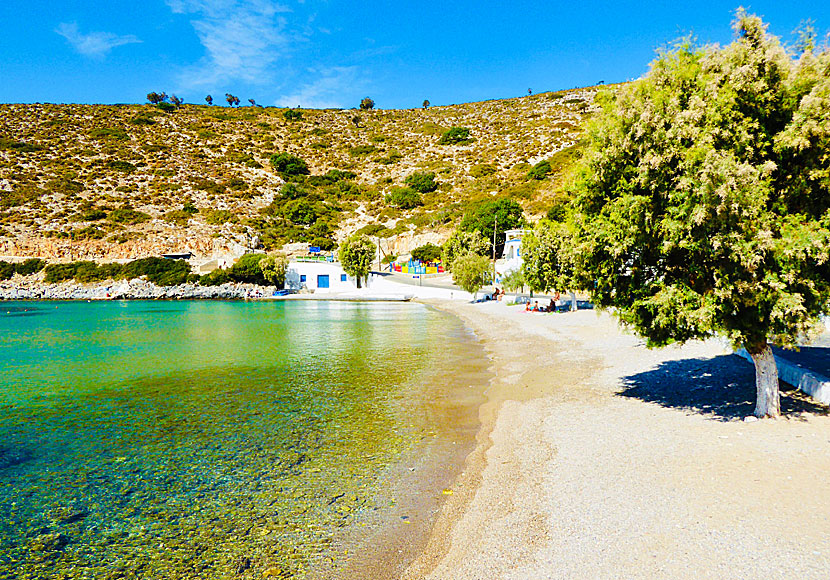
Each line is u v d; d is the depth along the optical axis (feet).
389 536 25.04
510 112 573.33
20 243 248.32
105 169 356.38
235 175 394.11
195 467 35.50
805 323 31.14
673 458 30.17
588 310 130.11
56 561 24.39
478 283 188.85
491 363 71.31
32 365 77.82
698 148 30.35
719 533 21.35
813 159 30.76
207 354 86.48
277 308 190.29
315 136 518.78
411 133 535.60
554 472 30.42
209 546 25.16
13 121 420.36
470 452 36.11
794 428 32.83
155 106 537.24
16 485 33.17
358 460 35.70
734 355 59.88
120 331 122.42
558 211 211.00
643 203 33.96
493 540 23.39
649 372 56.08
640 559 20.25
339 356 82.28
